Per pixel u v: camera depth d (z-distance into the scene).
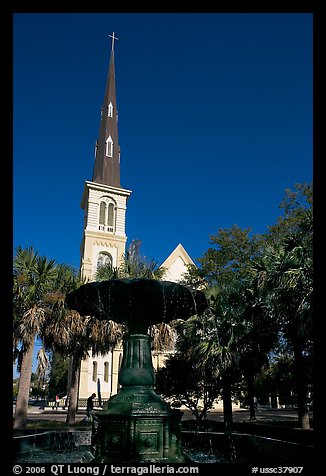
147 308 8.73
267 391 31.95
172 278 47.50
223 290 18.45
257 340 18.20
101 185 54.88
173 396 20.25
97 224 53.75
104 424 7.84
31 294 18.12
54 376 50.53
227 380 17.89
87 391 42.72
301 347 17.92
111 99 63.47
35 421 24.20
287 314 15.90
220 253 29.41
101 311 9.31
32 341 18.36
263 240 28.80
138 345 8.66
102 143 60.16
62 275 19.92
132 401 7.87
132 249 22.28
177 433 8.02
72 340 19.69
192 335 18.08
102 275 21.70
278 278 15.40
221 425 18.39
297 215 28.19
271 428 15.80
